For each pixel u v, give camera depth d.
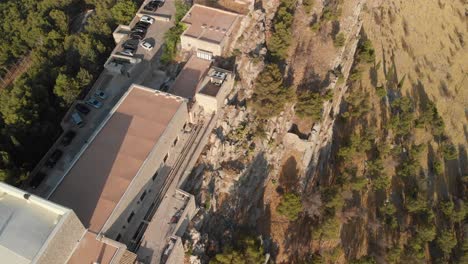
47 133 62.41
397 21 111.25
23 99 61.66
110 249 43.53
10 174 52.94
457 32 117.88
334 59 85.12
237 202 62.25
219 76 63.44
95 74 72.56
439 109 100.62
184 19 71.56
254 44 73.75
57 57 78.19
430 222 73.12
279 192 68.62
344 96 90.50
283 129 73.06
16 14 97.44
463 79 108.50
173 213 52.19
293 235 65.31
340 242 69.12
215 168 61.16
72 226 41.38
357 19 100.25
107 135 53.06
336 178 75.94
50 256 39.12
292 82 77.12
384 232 73.38
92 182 48.41
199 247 53.56
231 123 65.06
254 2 77.38
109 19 81.62
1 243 38.62
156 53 72.50
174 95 58.69
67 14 97.62
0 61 86.69
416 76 104.00
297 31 85.44
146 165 50.25
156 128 53.94
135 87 59.53
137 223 51.09
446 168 89.50
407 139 89.94
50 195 47.12
